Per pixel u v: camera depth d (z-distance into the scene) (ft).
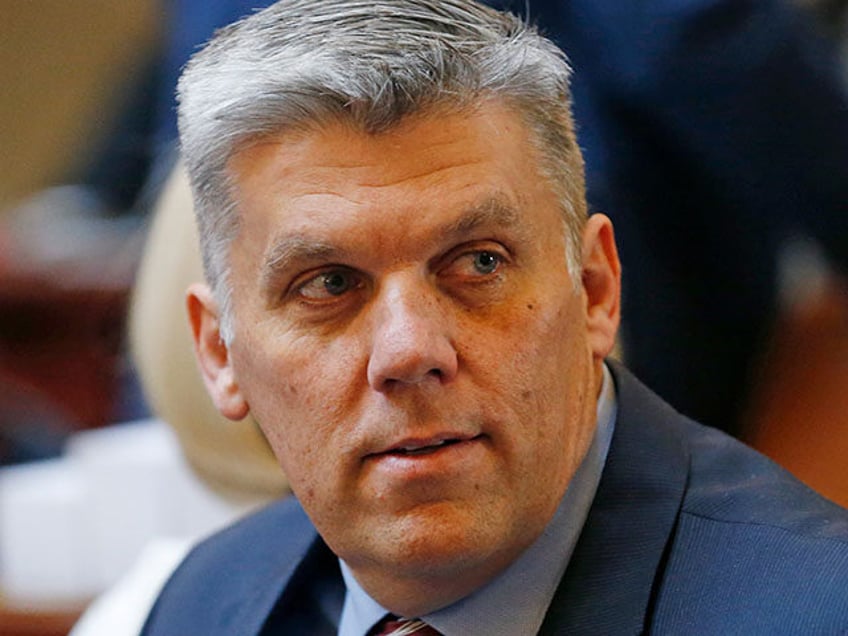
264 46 16.56
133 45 62.39
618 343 28.68
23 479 34.19
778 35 28.96
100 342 42.32
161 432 31.19
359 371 16.28
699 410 30.81
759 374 31.81
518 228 16.43
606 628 17.17
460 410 16.02
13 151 76.02
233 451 26.13
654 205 29.73
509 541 16.88
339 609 20.30
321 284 16.43
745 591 16.58
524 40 16.94
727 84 28.84
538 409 16.51
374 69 15.90
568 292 17.01
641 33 28.68
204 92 16.93
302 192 16.21
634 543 17.66
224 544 22.25
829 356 33.27
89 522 30.68
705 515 17.66
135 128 47.03
